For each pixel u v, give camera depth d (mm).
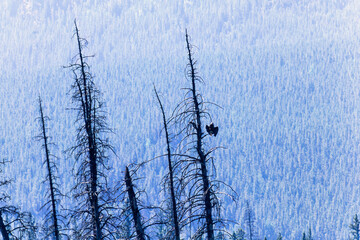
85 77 62312
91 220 58625
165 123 47281
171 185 47719
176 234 48469
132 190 56500
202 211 48188
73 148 62219
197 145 47906
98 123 62156
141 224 57000
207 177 47625
